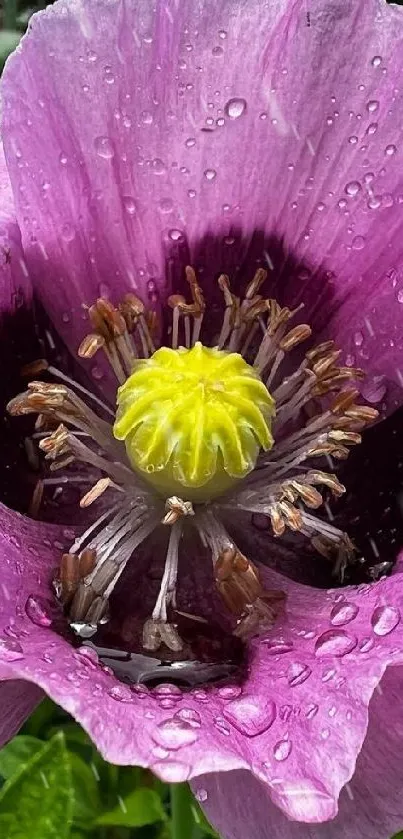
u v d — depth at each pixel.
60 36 0.18
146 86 0.19
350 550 0.19
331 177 0.19
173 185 0.19
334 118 0.19
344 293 0.20
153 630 0.18
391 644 0.16
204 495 0.19
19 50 0.18
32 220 0.19
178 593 0.19
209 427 0.18
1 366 0.19
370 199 0.19
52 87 0.18
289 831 0.16
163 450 0.19
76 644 0.17
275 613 0.18
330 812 0.14
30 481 0.19
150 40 0.19
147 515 0.19
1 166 0.19
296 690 0.16
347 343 0.20
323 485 0.20
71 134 0.19
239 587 0.18
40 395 0.19
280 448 0.20
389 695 0.16
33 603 0.17
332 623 0.17
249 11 0.19
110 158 0.19
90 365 0.20
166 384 0.19
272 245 0.20
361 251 0.19
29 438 0.19
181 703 0.16
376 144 0.19
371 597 0.17
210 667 0.17
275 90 0.19
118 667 0.17
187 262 0.20
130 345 0.19
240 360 0.19
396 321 0.19
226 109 0.19
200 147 0.19
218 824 0.16
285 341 0.20
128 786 0.22
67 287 0.19
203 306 0.20
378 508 0.19
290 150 0.19
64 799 0.18
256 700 0.16
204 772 0.14
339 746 0.15
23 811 0.18
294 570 0.19
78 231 0.19
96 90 0.19
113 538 0.19
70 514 0.19
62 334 0.20
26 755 0.22
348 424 0.19
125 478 0.19
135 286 0.20
